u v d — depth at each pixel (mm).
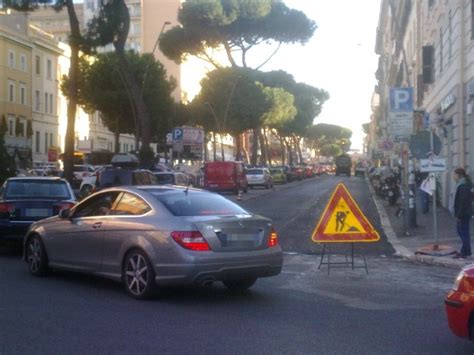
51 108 72188
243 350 8156
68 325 9234
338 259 16406
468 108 26062
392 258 16828
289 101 70188
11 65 63594
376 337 8867
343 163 107125
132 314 9922
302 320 9750
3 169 32469
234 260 10477
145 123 39750
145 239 10688
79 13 103125
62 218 12430
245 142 104500
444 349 8336
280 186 64312
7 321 9422
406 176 22516
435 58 35844
